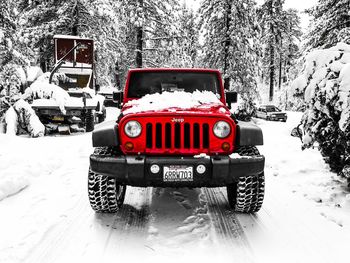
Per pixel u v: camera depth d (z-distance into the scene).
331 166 5.95
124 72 31.31
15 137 10.10
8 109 11.41
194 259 3.46
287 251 3.68
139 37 22.22
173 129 4.07
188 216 4.62
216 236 3.99
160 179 3.99
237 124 4.36
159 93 5.47
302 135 6.18
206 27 21.44
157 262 3.39
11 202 5.08
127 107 4.88
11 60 11.70
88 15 19.95
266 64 46.72
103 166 4.04
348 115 4.80
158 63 23.08
